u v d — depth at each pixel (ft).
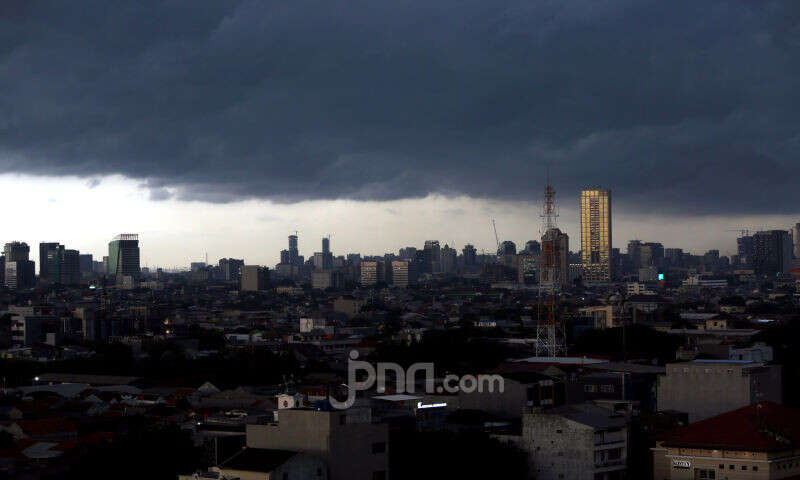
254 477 599.16
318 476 616.80
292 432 631.15
